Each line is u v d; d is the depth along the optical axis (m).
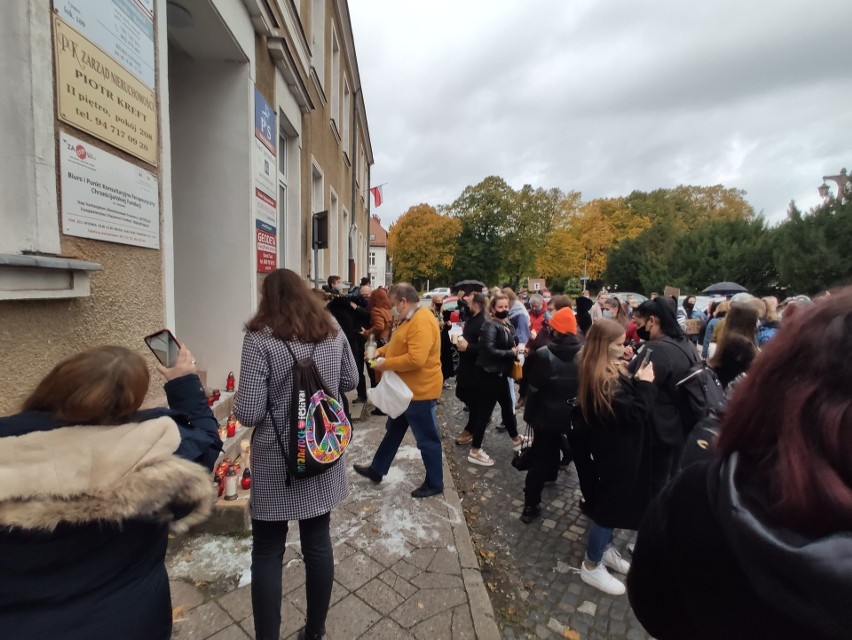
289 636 2.09
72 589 0.99
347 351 2.12
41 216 1.81
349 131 15.62
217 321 4.41
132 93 2.45
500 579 2.76
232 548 2.67
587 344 2.64
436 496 3.51
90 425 1.06
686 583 0.79
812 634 0.59
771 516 0.63
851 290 0.74
